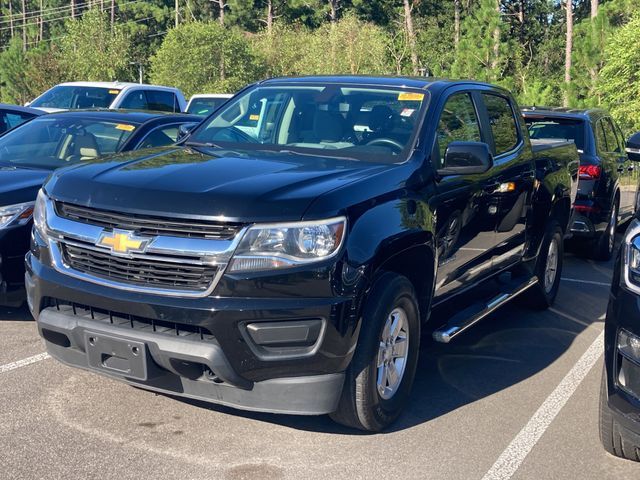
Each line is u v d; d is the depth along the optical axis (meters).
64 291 4.43
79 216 4.49
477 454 4.57
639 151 5.30
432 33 54.06
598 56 26.94
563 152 7.86
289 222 4.11
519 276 7.11
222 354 4.09
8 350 5.88
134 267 4.27
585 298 8.39
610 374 4.21
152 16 74.25
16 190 6.18
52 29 83.88
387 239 4.47
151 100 15.67
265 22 66.12
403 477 4.25
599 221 10.08
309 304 4.11
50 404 4.98
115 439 4.55
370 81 5.91
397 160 5.13
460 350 6.46
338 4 63.66
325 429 4.79
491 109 6.49
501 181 6.15
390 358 4.76
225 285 4.08
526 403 5.37
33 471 4.14
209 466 4.28
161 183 4.37
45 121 7.87
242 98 6.15
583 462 4.54
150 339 4.18
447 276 5.47
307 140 5.55
